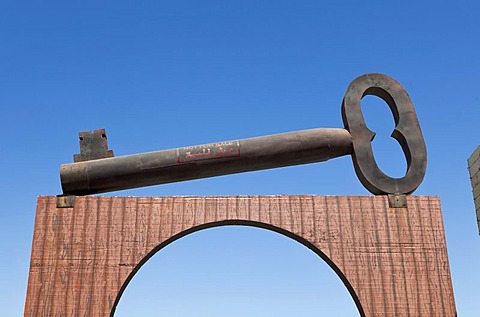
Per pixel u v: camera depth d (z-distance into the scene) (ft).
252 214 33.99
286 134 36.01
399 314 31.83
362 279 32.53
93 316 31.76
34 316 31.63
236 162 35.45
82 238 33.40
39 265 32.76
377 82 37.40
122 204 34.22
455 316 31.89
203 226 34.06
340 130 36.32
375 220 33.94
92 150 36.55
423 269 32.86
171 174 35.45
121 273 32.63
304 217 33.96
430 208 34.37
